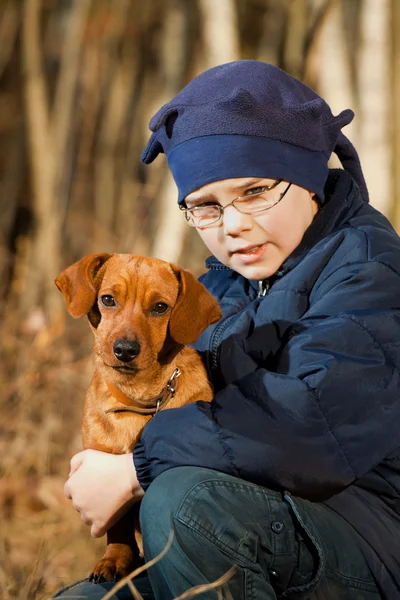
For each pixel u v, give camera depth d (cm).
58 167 1270
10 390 734
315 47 1084
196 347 421
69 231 1245
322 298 363
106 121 1446
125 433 378
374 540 329
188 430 328
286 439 322
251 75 386
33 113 1234
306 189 383
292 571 320
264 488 323
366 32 970
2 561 520
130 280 383
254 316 386
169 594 313
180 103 387
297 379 332
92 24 1391
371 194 959
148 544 316
